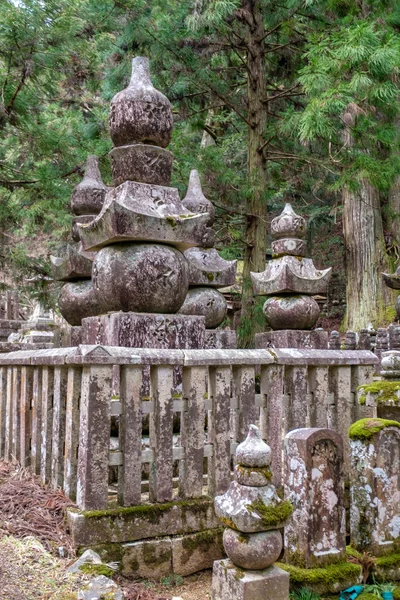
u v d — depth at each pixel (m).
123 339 4.30
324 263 20.50
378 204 14.16
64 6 9.02
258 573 2.67
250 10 11.38
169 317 4.51
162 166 4.83
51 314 13.45
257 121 11.57
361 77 8.00
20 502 3.44
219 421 3.75
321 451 3.21
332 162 10.66
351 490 3.53
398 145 9.62
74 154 10.88
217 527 3.59
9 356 4.61
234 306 12.29
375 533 3.37
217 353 3.77
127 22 10.52
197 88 11.62
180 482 3.62
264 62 11.80
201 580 3.43
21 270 12.27
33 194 11.09
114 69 11.43
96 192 6.99
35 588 2.62
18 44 8.45
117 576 3.16
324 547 3.17
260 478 2.69
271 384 4.08
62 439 3.70
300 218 7.52
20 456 4.28
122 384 3.45
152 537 3.35
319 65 8.37
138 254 4.45
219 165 10.87
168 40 10.65
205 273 7.00
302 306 7.17
